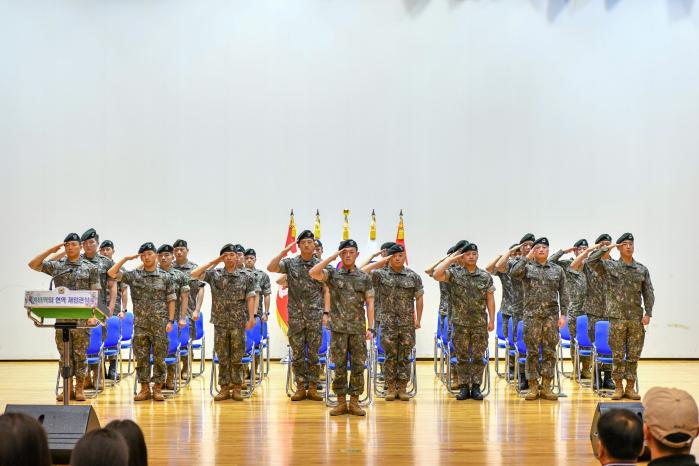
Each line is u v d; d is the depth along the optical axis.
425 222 13.17
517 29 13.22
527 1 13.32
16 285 12.82
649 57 13.30
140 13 13.20
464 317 8.87
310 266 8.95
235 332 8.80
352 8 13.23
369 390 8.51
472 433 6.99
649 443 3.21
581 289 10.84
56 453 5.34
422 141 13.24
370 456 6.11
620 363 8.79
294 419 7.68
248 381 10.31
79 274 8.80
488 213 13.20
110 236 13.02
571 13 13.26
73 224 12.97
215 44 13.23
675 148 13.23
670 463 3.11
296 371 8.89
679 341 13.03
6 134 12.95
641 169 13.22
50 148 12.99
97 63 13.12
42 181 12.96
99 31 13.15
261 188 13.14
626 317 8.78
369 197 13.18
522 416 7.83
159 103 13.14
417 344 13.09
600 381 9.86
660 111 13.26
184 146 13.12
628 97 13.28
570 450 6.32
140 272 8.87
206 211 13.10
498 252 13.18
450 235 13.18
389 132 13.24
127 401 8.78
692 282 13.12
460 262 9.09
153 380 8.86
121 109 13.10
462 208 13.21
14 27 13.06
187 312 10.55
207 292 12.92
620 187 13.21
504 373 10.77
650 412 3.19
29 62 13.04
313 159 13.20
